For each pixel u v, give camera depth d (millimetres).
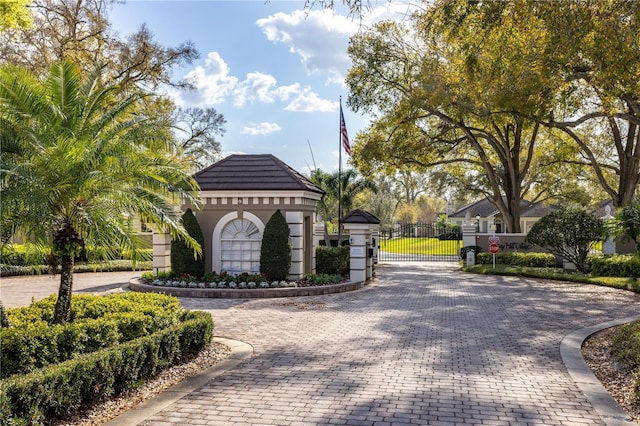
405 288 16125
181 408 5203
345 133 24141
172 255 15531
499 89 15078
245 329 9367
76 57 21719
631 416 4996
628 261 16719
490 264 24234
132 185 7371
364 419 4906
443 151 28594
